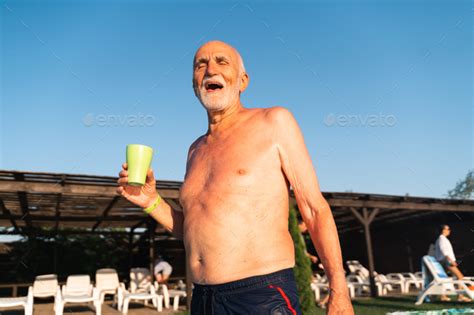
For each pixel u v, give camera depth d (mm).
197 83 1327
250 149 1172
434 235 13961
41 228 13812
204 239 1117
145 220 12375
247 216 1095
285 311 1037
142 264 14562
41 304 10977
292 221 5910
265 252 1074
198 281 1124
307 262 5789
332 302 1050
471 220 12633
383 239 16297
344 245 17609
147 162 1386
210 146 1301
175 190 9297
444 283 7988
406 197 11789
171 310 9359
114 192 8570
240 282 1053
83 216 12406
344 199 11430
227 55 1323
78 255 14117
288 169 1165
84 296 8586
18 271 13297
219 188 1142
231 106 1306
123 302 9320
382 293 11680
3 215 11297
